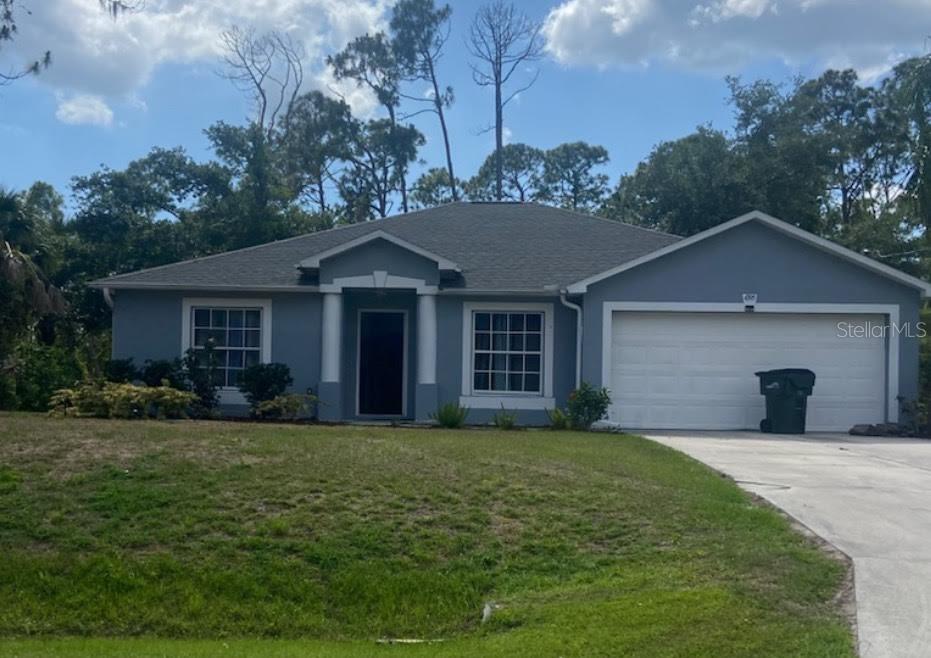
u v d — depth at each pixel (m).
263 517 9.45
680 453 13.87
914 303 18.50
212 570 8.65
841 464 13.34
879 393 18.56
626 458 12.64
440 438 13.54
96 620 8.20
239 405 19.45
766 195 34.44
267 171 35.12
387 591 8.41
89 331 31.08
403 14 45.72
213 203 33.94
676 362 18.75
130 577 8.54
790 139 35.16
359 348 20.47
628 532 9.34
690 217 34.06
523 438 14.44
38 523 9.27
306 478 10.32
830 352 18.66
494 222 22.72
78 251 31.20
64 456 10.79
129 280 19.53
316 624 8.13
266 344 19.56
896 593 7.69
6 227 23.53
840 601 7.60
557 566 8.77
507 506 9.88
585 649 6.84
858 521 9.77
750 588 7.83
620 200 38.69
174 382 18.80
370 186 46.88
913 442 16.42
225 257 20.72
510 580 8.60
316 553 8.88
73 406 16.56
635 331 18.80
